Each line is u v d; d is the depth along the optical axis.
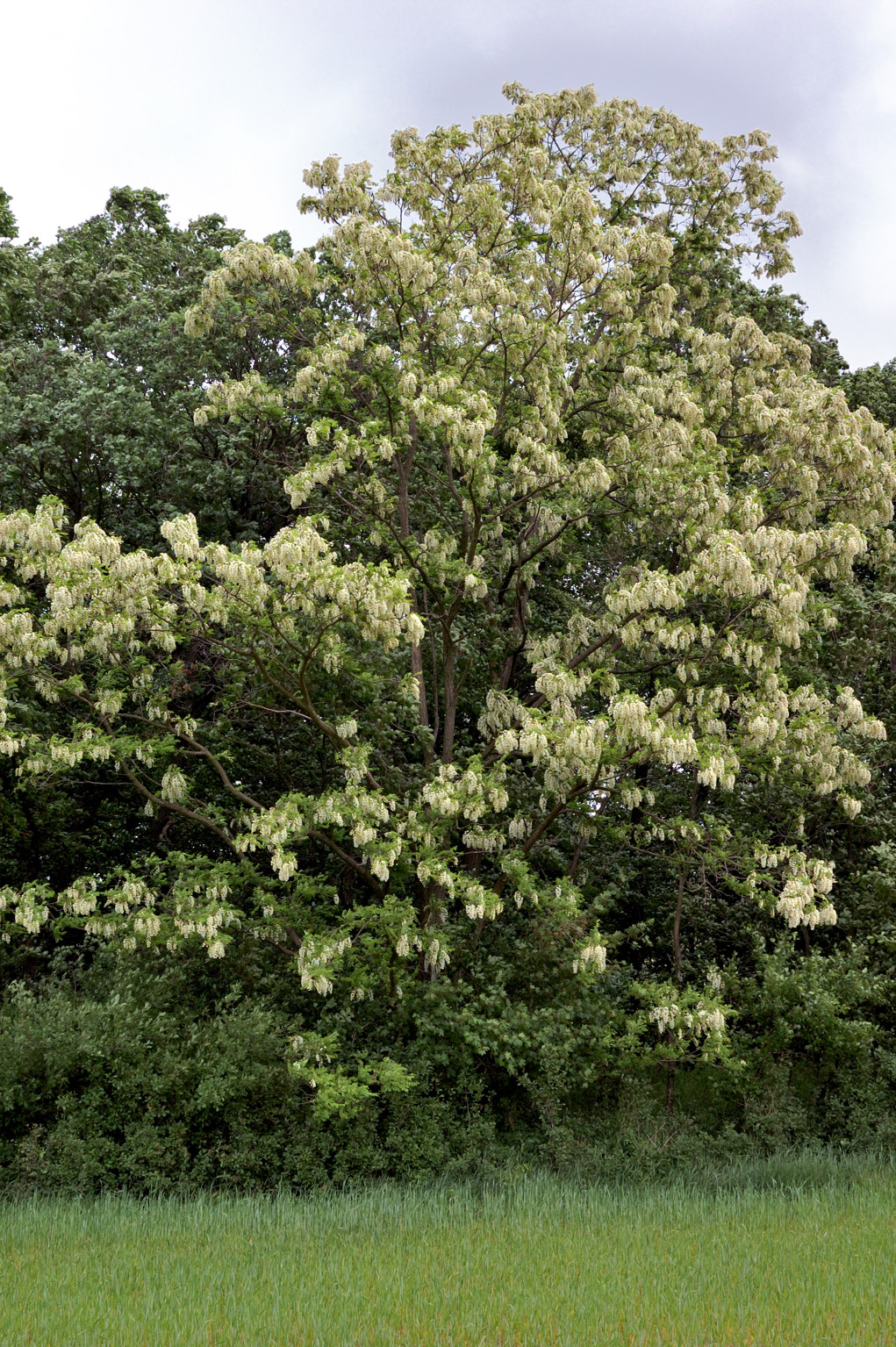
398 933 12.12
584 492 14.06
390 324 14.70
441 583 14.19
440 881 11.98
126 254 19.11
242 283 15.22
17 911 11.59
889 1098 13.51
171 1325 6.71
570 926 13.17
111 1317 6.89
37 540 10.78
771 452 14.51
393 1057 12.48
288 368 17.75
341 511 15.20
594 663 14.80
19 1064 11.35
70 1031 11.56
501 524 14.82
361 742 13.97
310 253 15.06
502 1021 12.54
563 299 14.69
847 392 20.56
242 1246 9.05
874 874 14.91
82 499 16.44
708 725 12.66
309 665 12.61
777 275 18.44
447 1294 7.34
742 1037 13.90
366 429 12.27
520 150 15.19
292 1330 6.59
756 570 12.17
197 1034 12.01
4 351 16.97
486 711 14.86
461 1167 11.90
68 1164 11.02
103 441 15.49
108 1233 9.48
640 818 16.22
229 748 15.04
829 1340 6.39
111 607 11.10
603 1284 7.62
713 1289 7.44
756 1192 11.53
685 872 14.88
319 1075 11.27
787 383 15.97
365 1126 11.99
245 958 13.55
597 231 14.27
